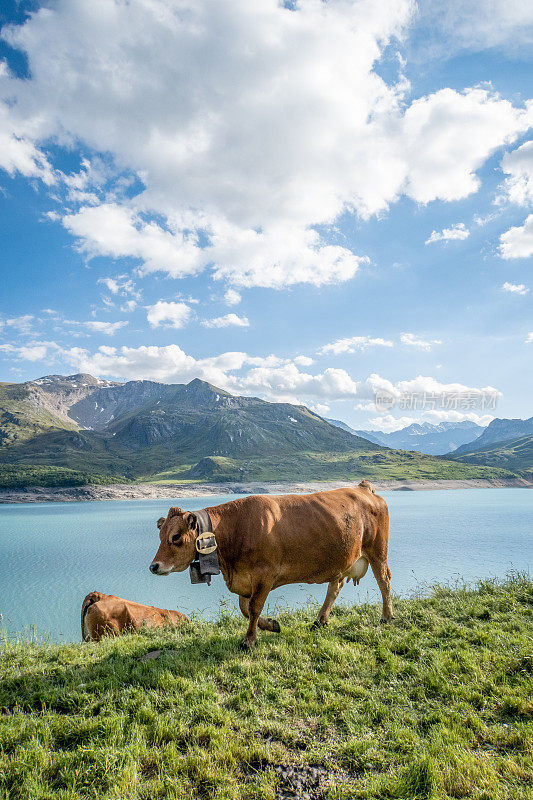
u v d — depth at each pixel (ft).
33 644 27.58
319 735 16.52
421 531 303.07
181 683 19.66
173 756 14.96
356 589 128.67
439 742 15.23
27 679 20.84
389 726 16.74
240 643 24.34
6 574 196.03
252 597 23.85
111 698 18.62
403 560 196.75
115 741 15.61
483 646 23.16
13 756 14.88
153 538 308.19
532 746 14.71
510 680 19.29
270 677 20.38
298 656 22.57
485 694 18.43
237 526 23.76
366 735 16.12
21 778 13.98
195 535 22.90
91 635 31.40
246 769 14.85
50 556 240.32
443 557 204.33
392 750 15.46
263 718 17.47
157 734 16.14
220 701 18.66
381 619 28.27
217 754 15.05
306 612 32.71
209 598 145.79
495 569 170.09
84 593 160.45
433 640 24.25
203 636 27.27
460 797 13.10
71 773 14.08
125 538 309.01
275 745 15.83
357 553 26.25
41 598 153.48
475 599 31.89
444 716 16.88
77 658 23.97
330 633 25.85
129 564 216.95
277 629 26.32
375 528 27.45
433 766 13.73
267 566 23.50
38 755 14.88
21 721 16.98
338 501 25.96
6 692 19.65
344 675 20.94
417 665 21.16
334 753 15.43
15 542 294.25
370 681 20.25
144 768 14.87
